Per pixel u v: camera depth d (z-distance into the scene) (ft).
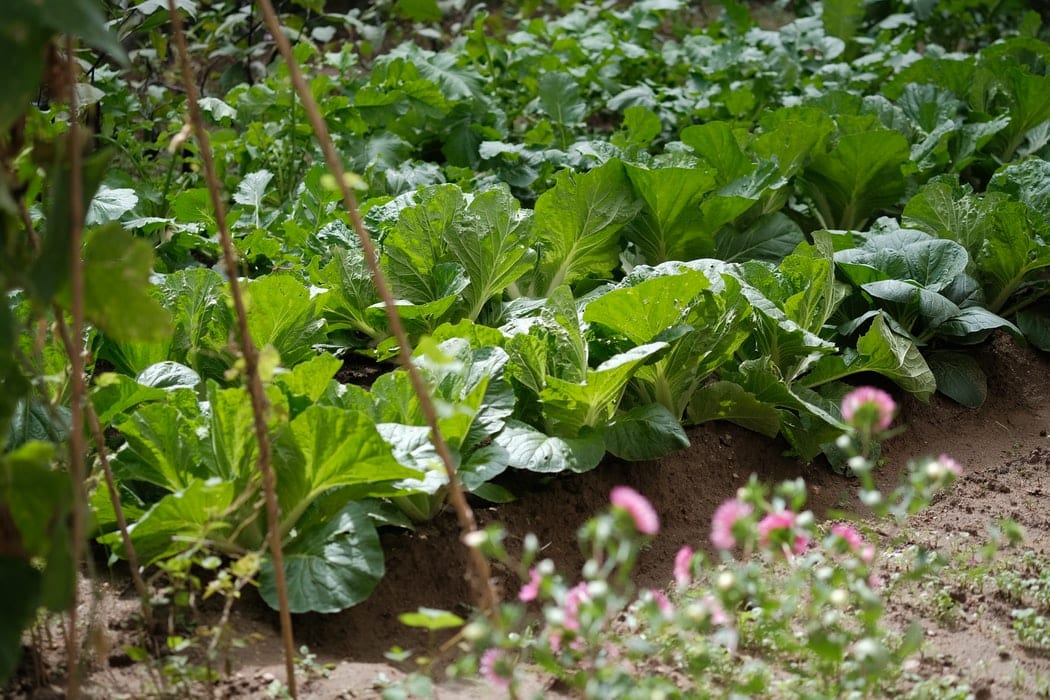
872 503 8.16
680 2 27.76
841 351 14.73
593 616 7.08
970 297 15.64
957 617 10.33
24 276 6.89
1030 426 15.12
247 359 7.80
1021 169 17.33
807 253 14.10
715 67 23.40
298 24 23.21
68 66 7.18
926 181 19.27
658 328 11.80
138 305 7.48
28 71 6.30
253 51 21.77
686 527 12.36
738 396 13.06
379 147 18.84
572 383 11.26
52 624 9.25
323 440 9.43
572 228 14.83
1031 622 10.01
